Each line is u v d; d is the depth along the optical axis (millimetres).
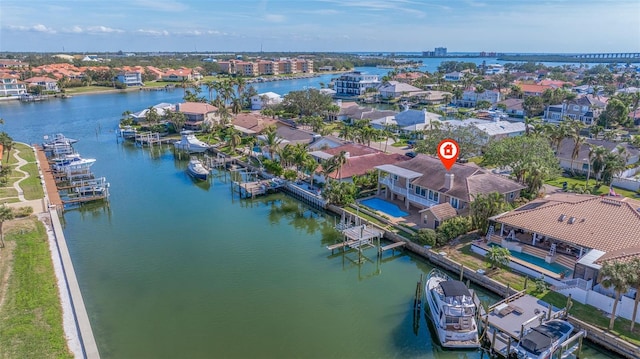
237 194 74875
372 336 37031
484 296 43312
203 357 33938
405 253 52625
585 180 74062
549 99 140625
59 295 39844
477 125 101188
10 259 45844
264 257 51531
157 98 198000
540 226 46375
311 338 36531
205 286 44719
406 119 119188
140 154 101500
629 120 118062
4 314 36156
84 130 126688
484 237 51844
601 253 40312
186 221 62719
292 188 73375
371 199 67000
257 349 35000
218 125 121625
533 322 35469
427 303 40562
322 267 49219
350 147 83375
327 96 144625
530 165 61312
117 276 46688
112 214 65062
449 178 57500
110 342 35594
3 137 89000
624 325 35469
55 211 60531
